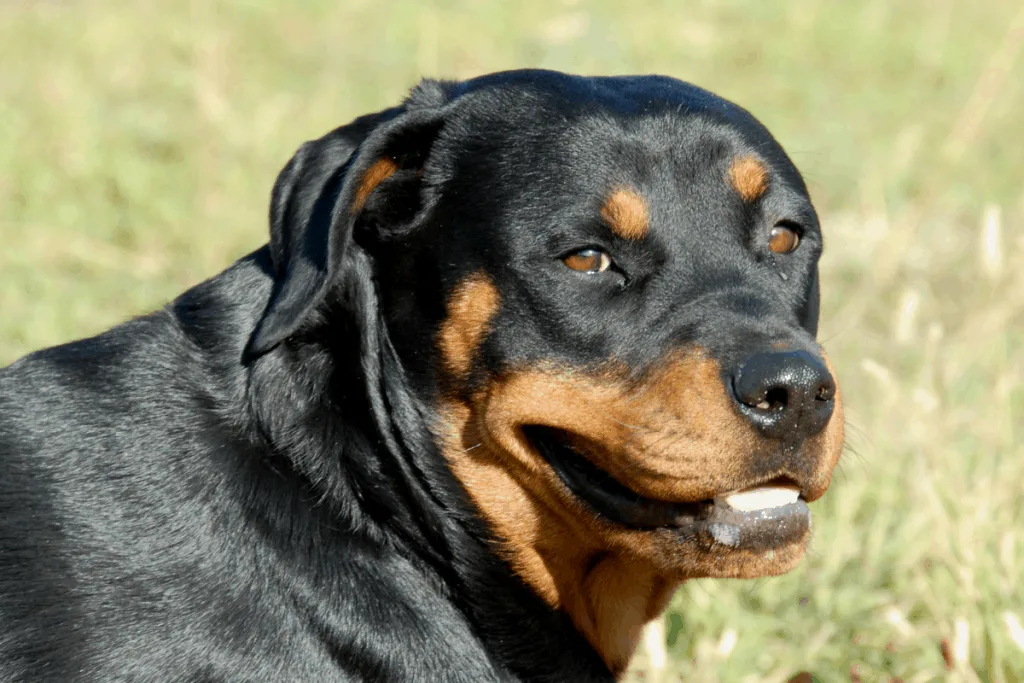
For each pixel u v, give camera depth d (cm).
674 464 543
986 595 736
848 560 846
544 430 587
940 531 794
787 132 1728
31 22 1891
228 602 550
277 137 1527
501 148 597
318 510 574
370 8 2217
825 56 2158
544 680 617
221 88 1644
